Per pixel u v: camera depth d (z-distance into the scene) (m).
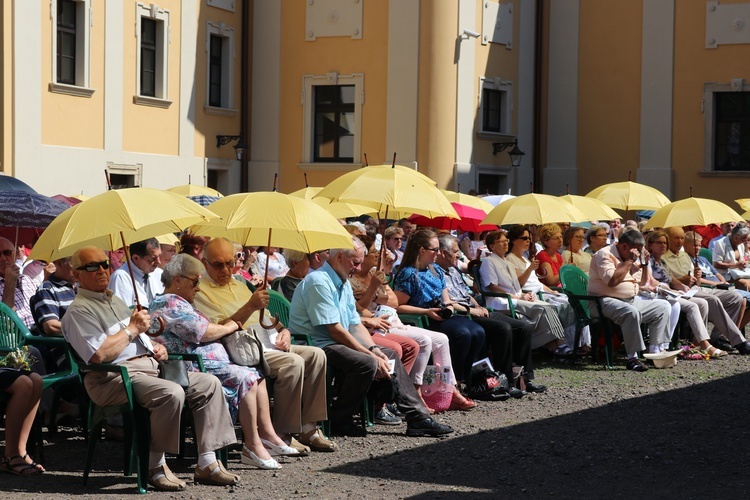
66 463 7.80
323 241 8.92
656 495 6.99
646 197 17.00
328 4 25.42
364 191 10.08
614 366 12.95
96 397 7.16
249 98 26.30
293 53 25.86
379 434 9.04
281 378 8.21
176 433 7.04
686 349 13.73
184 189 13.98
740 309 14.60
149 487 7.13
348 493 7.07
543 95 29.22
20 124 19.39
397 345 9.41
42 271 10.05
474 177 26.08
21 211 10.04
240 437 8.77
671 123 28.06
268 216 8.05
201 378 7.36
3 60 19.11
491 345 10.95
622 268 12.86
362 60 25.19
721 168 27.88
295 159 25.89
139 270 8.87
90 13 21.08
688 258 14.89
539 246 15.47
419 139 24.73
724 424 9.44
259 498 6.94
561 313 12.88
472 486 7.27
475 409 10.16
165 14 23.23
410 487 7.23
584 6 28.98
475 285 12.51
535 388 11.11
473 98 26.06
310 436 8.38
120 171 21.97
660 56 28.12
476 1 26.05
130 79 22.30
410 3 24.64
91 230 7.02
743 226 16.44
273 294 9.70
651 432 9.09
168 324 7.72
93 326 7.17
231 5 25.58
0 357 7.96
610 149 28.80
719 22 27.50
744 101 27.53
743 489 7.12
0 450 8.01
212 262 8.27
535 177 29.09
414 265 10.69
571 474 7.61
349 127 25.59
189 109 24.16
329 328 8.83
